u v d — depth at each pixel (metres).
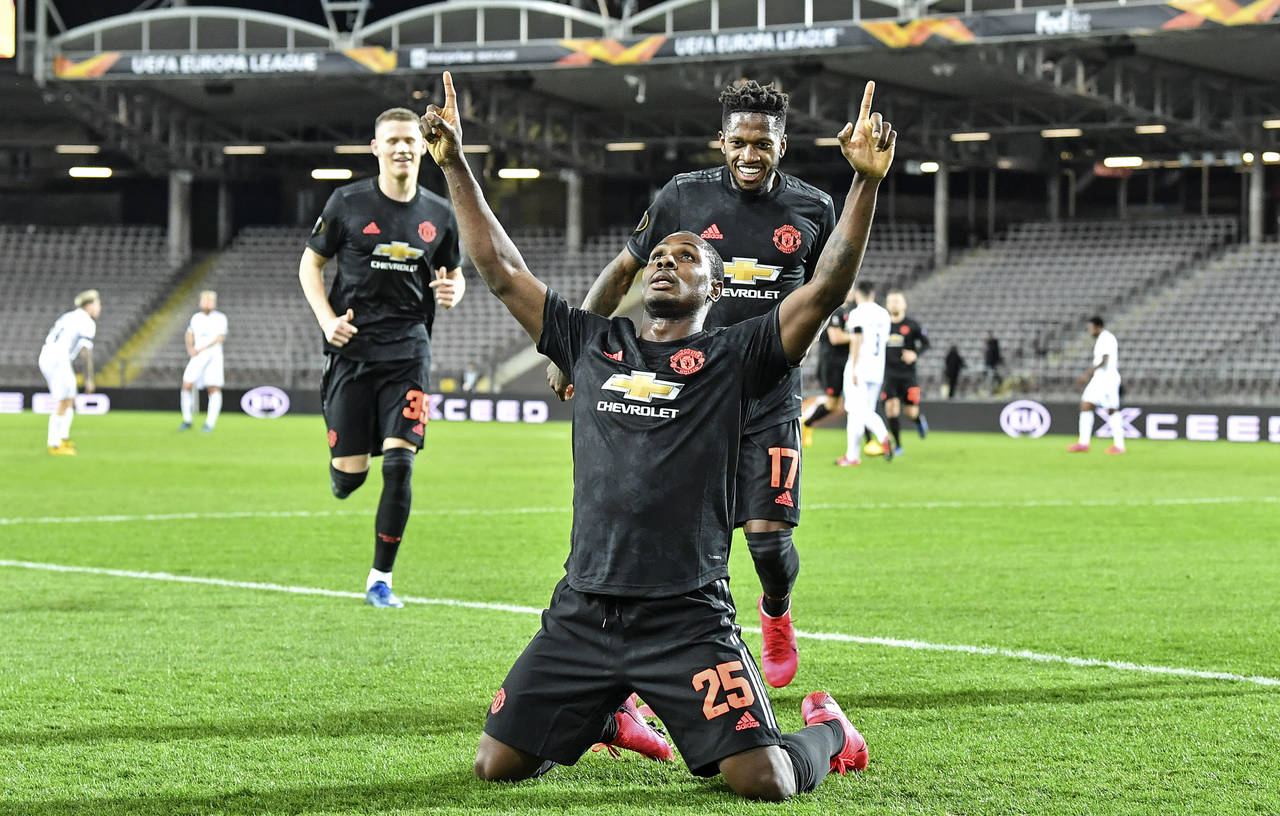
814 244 4.95
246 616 6.11
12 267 34.94
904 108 30.12
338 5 27.36
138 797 3.41
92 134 35.53
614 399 3.49
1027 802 3.38
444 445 20.09
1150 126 28.80
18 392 30.23
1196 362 27.47
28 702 4.43
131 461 15.89
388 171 6.59
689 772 3.67
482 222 3.59
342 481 6.78
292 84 30.31
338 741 3.96
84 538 8.98
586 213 35.84
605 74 28.50
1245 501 11.88
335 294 6.68
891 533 9.48
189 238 35.84
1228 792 3.47
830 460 17.00
